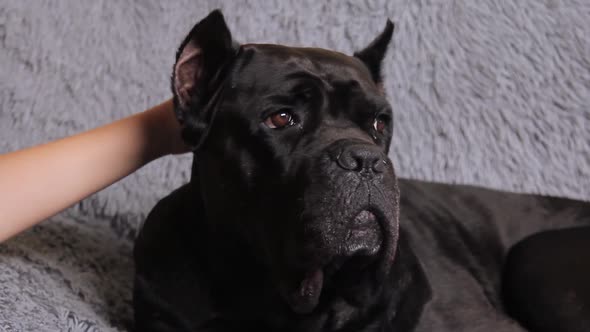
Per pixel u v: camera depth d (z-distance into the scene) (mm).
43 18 2826
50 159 1766
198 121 1771
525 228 2695
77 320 1828
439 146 2945
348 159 1582
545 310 2365
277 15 2930
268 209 1671
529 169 2953
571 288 2355
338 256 1606
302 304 1704
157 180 2729
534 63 2992
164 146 1955
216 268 1818
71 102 2803
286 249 1628
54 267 2043
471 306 2361
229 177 1733
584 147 2973
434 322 2166
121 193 2672
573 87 2980
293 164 1664
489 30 2994
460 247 2551
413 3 2957
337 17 2943
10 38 2801
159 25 2879
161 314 1867
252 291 1818
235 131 1717
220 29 1729
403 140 2943
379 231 1616
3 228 1690
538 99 2980
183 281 1848
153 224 1952
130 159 1885
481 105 2969
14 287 1811
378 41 2100
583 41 2996
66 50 2828
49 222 2359
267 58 1753
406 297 2020
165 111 1943
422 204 2639
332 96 1735
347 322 1848
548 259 2443
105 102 2824
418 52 2959
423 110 2953
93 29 2854
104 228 2592
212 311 1845
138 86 2848
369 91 1795
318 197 1579
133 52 2861
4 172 1712
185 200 1913
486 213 2682
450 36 2977
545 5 3008
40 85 2791
